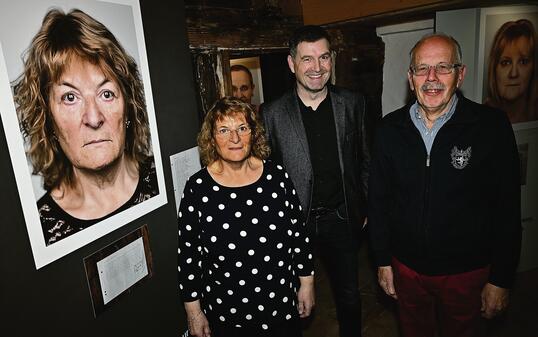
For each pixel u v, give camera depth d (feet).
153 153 5.48
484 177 4.73
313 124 6.31
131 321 5.22
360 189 6.72
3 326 3.68
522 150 8.68
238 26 8.03
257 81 10.77
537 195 9.08
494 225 4.91
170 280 5.96
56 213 4.10
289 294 4.94
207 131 4.80
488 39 7.87
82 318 4.50
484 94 8.13
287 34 9.28
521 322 7.72
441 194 4.83
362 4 8.56
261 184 4.80
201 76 7.35
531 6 7.98
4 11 3.56
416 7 7.83
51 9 3.99
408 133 4.99
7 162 3.65
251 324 4.78
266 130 6.36
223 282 4.73
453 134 4.72
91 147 4.47
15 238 3.74
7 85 3.60
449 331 5.39
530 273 9.46
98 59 4.51
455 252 4.96
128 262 5.12
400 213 5.25
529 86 8.34
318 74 5.83
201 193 4.75
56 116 4.08
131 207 5.11
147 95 5.33
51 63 4.00
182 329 6.25
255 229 4.65
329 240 6.63
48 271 4.08
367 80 11.45
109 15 4.67
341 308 6.91
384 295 9.04
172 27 5.84
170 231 5.91
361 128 6.48
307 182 6.27
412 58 4.82
